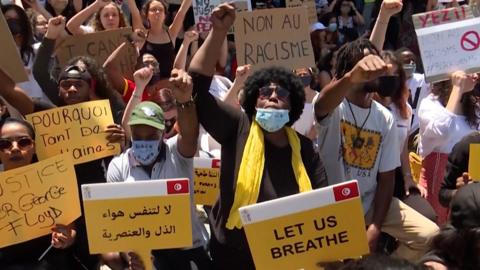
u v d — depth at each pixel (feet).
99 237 11.53
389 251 15.78
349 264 7.70
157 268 13.38
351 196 10.97
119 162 13.91
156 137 13.47
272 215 10.87
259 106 12.27
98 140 14.84
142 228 11.54
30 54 19.60
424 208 15.75
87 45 20.26
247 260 12.39
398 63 16.25
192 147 13.19
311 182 12.58
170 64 23.86
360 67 11.93
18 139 12.82
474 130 17.17
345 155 14.24
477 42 17.38
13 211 12.35
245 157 12.19
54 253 12.99
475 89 17.67
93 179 14.99
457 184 14.64
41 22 23.11
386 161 14.53
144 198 11.49
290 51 19.24
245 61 18.93
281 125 12.21
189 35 23.20
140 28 24.66
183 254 13.47
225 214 12.39
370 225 14.52
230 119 12.51
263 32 19.04
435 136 17.25
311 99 19.19
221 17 11.97
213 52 12.16
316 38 31.76
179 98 12.17
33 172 12.46
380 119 14.38
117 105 17.06
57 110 14.76
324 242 10.98
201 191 16.39
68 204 12.61
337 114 13.70
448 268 10.42
